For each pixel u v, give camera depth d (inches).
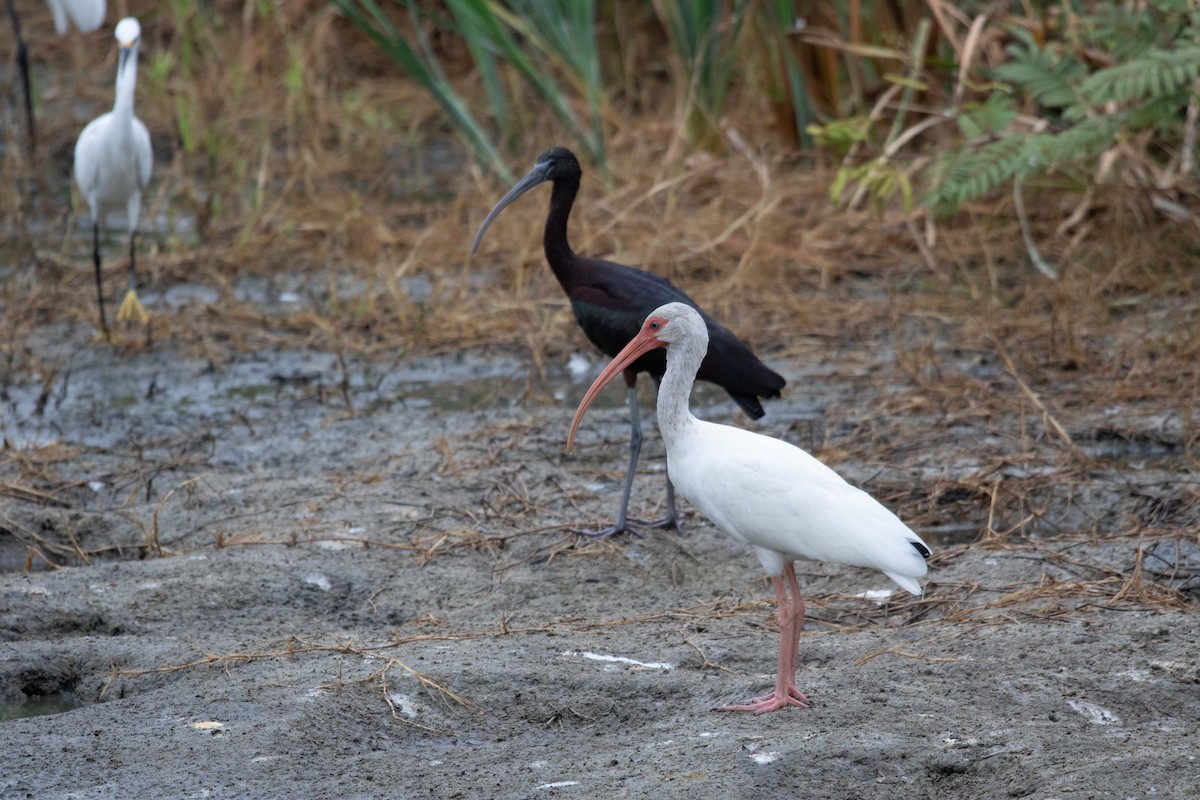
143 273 657.6
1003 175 601.0
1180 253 624.7
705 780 257.1
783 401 517.7
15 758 278.1
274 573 377.4
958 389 514.9
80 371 553.3
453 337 585.9
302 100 858.8
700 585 378.0
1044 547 382.6
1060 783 253.0
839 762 265.0
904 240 673.6
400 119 872.3
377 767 274.5
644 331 320.2
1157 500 410.6
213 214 719.7
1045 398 507.2
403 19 960.9
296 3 939.3
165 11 1014.4
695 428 314.3
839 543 286.7
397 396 532.4
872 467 451.8
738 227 679.7
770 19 759.7
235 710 297.7
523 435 486.0
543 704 306.3
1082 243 649.0
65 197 770.8
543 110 848.3
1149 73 574.6
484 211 719.7
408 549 397.4
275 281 659.4
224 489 441.1
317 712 296.8
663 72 903.1
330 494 435.5
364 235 695.7
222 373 554.3
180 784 265.7
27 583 372.5
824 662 322.0
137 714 298.2
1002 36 719.1
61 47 1000.2
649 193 678.5
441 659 323.0
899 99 740.7
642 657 325.7
